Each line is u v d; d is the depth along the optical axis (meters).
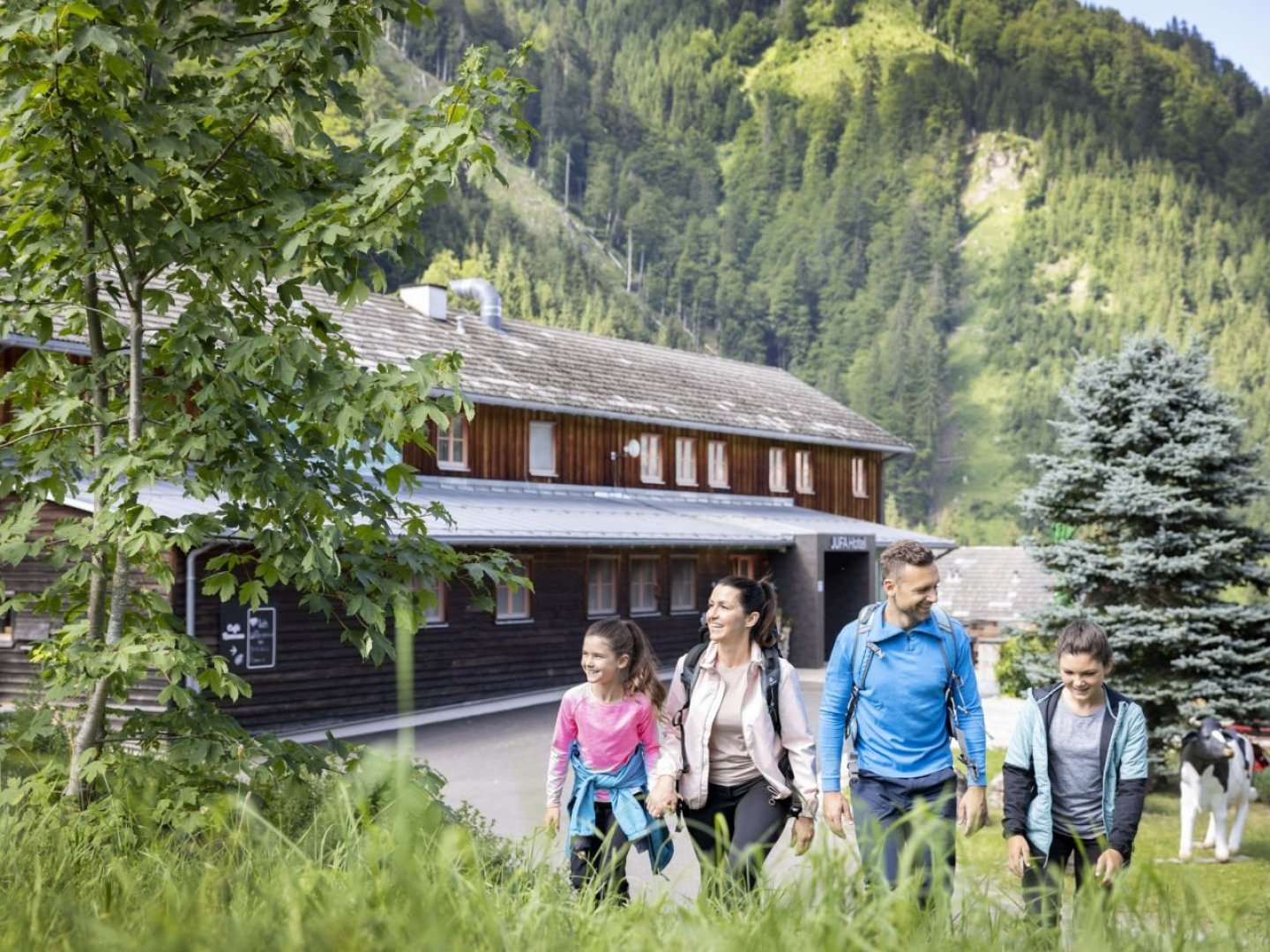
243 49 6.61
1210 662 16.00
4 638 18.08
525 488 29.03
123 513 6.36
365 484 6.89
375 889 2.86
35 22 5.73
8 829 4.45
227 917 2.78
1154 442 17.14
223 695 6.33
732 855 4.05
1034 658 17.34
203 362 6.46
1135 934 2.91
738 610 5.66
